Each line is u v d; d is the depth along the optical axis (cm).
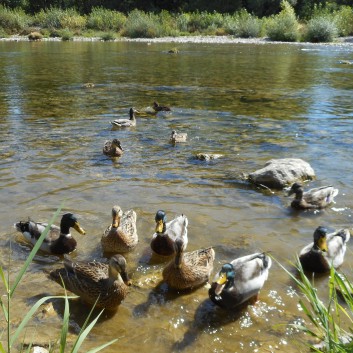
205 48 4722
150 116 1667
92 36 6144
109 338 546
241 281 593
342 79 2564
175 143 1321
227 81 2514
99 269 623
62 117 1612
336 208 905
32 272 677
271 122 1573
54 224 812
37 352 502
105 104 1855
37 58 3575
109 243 729
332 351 423
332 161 1167
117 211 745
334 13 6278
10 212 854
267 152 1239
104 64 3244
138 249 755
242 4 7825
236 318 584
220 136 1400
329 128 1491
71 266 624
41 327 559
